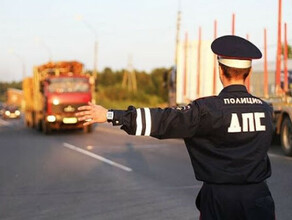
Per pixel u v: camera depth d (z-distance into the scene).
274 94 15.53
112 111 3.24
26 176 11.09
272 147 15.02
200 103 3.25
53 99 24.33
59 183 10.06
